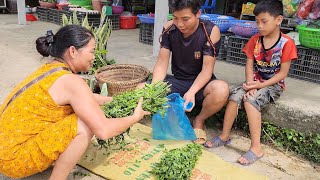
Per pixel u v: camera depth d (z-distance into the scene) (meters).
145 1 8.70
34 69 4.28
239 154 2.76
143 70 3.51
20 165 1.96
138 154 2.61
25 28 7.16
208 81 2.82
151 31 5.43
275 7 2.51
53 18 7.93
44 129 1.97
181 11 2.47
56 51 1.97
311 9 4.43
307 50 3.63
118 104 2.37
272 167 2.59
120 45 5.39
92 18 6.75
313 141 2.70
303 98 3.03
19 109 1.93
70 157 1.97
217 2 7.25
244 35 4.14
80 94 1.91
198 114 3.20
